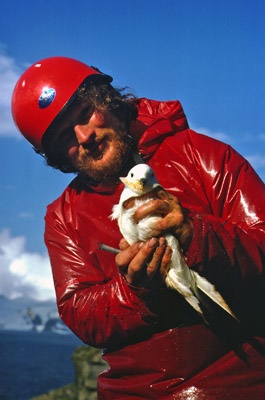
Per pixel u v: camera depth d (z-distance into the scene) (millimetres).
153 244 2514
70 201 3312
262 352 2896
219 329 2869
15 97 3293
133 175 2607
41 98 3141
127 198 2613
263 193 3008
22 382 85250
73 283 3090
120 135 3084
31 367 119188
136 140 3188
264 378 2873
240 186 3008
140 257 2549
